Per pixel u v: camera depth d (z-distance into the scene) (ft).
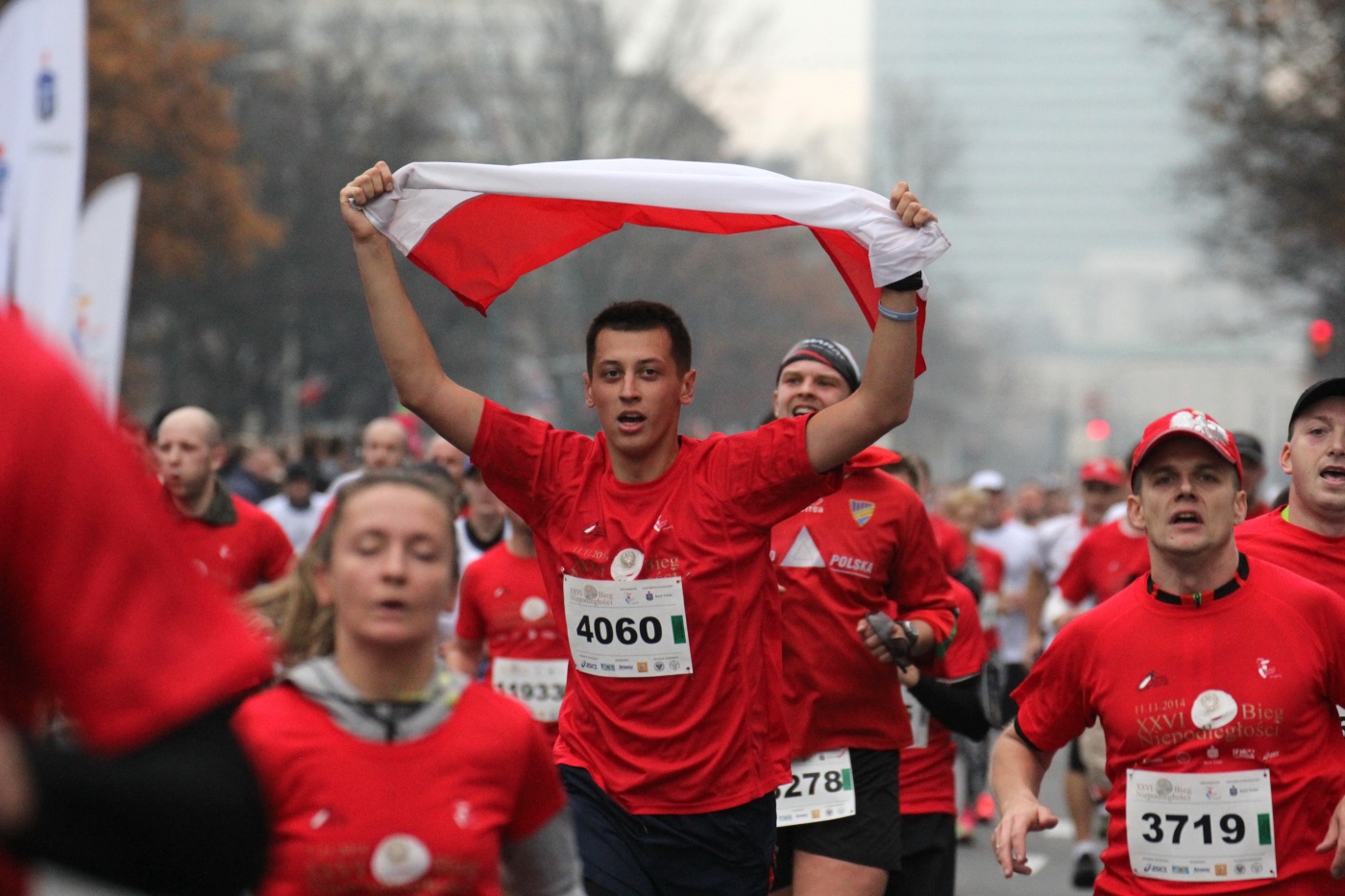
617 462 52.29
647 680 51.60
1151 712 48.44
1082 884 103.14
